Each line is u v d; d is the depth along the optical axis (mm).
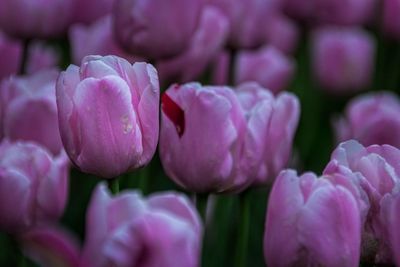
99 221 806
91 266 809
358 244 916
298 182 918
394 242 899
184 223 798
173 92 995
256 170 1011
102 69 943
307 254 918
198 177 999
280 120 1038
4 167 1037
